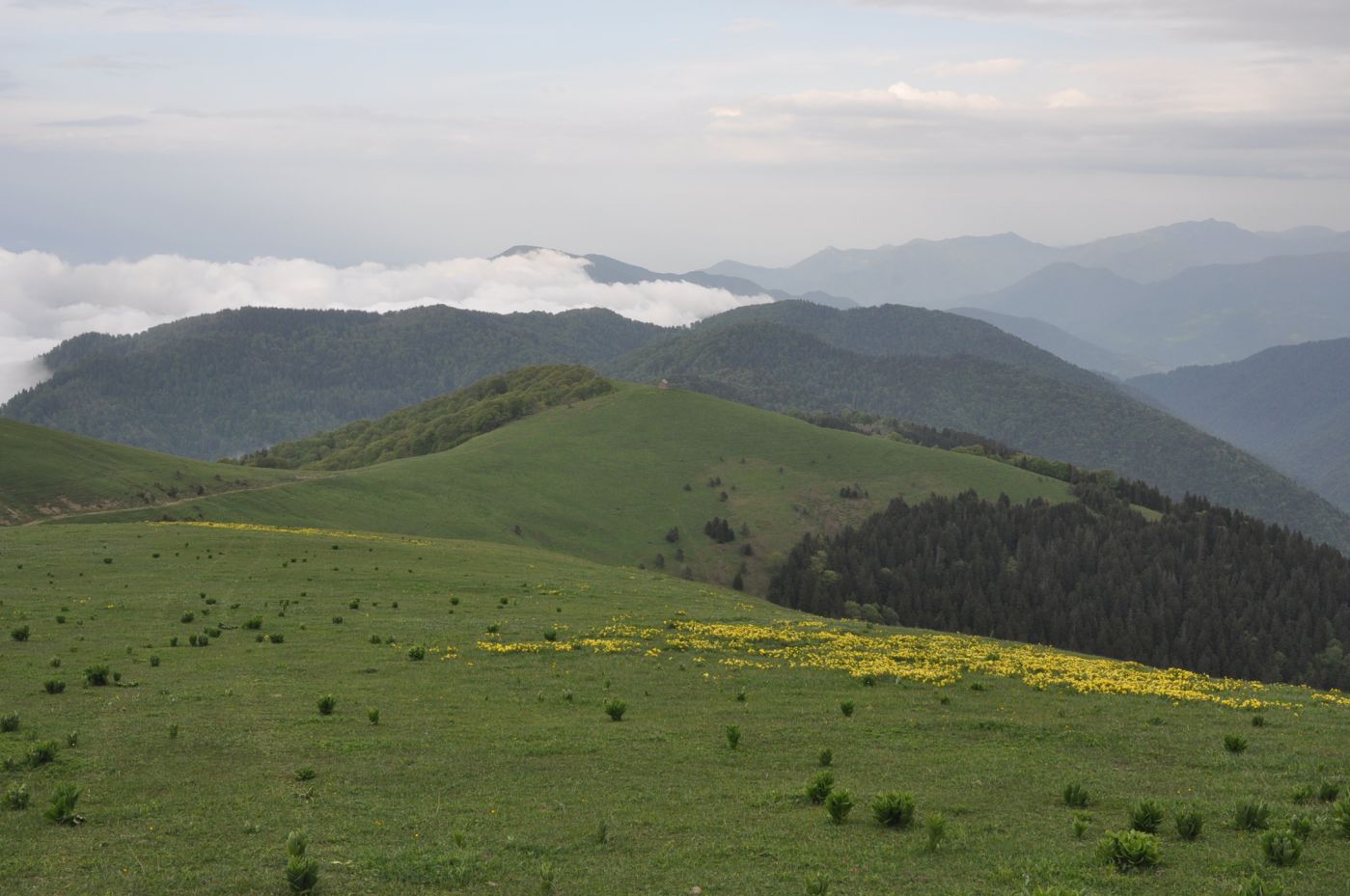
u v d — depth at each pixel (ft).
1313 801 78.33
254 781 83.15
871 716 113.19
